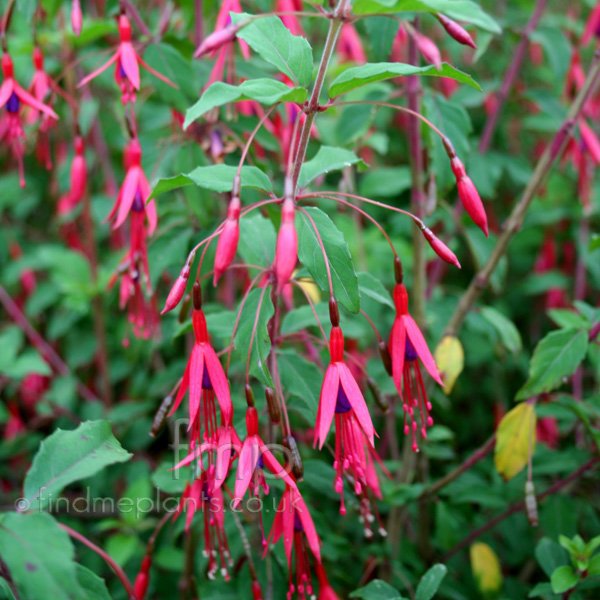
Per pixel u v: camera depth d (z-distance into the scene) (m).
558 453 0.42
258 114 0.40
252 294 0.31
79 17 0.34
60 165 0.59
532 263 0.66
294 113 0.39
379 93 0.41
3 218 0.72
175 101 0.38
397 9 0.29
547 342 0.37
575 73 0.48
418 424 0.40
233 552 0.36
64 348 0.65
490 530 0.45
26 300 0.67
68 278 0.52
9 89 0.35
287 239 0.26
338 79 0.29
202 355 0.29
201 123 0.40
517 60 0.49
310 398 0.33
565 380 0.36
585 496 0.45
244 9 0.44
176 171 0.39
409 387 0.31
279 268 0.26
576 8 0.69
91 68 0.50
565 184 0.58
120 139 0.60
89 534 0.47
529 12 0.56
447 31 0.29
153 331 0.44
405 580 0.38
